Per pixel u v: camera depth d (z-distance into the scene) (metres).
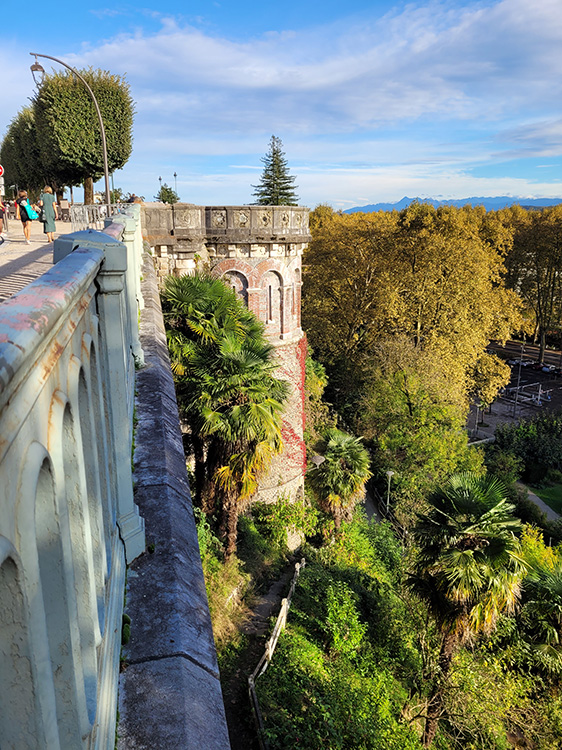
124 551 3.24
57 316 1.32
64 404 1.50
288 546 20.31
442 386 29.23
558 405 45.97
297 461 22.02
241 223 18.77
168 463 4.38
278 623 14.00
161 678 2.51
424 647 14.48
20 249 11.41
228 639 13.64
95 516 2.30
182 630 2.82
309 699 12.07
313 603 16.33
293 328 21.23
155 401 5.62
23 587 1.10
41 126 27.05
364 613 16.73
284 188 56.38
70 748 1.66
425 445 27.36
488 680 13.03
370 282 39.41
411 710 13.83
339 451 19.50
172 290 14.12
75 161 25.77
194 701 2.42
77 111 25.02
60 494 1.47
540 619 13.43
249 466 13.56
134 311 6.73
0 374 0.86
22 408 1.12
